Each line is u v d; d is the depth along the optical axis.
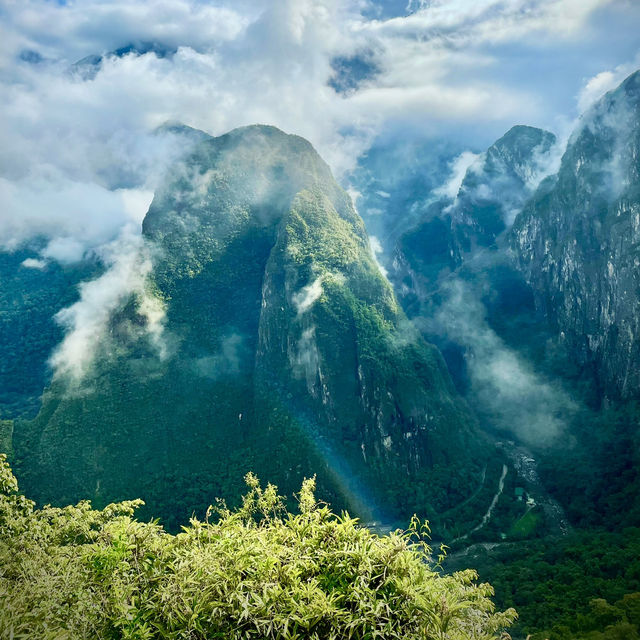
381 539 7.46
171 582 7.15
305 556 7.15
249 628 6.45
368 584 6.76
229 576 6.86
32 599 7.17
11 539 9.69
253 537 7.49
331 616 6.35
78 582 7.57
